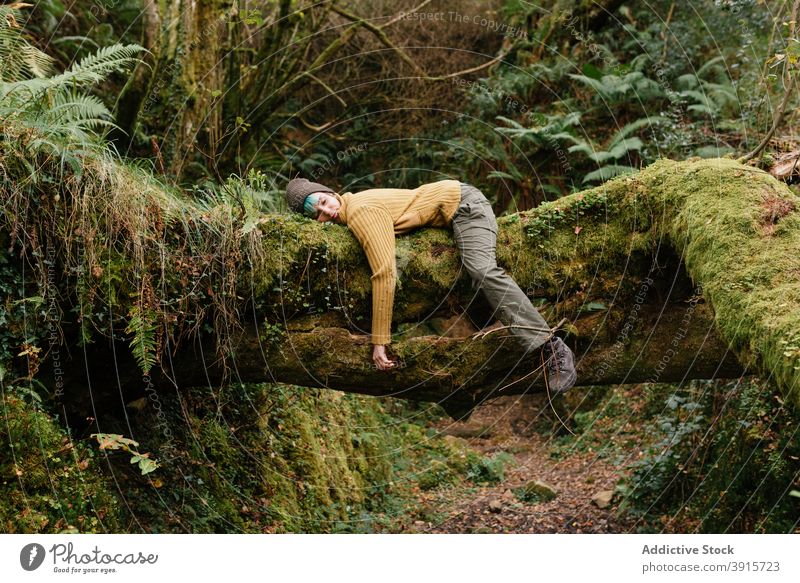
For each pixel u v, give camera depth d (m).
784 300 2.42
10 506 2.65
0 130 2.81
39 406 2.93
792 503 4.03
